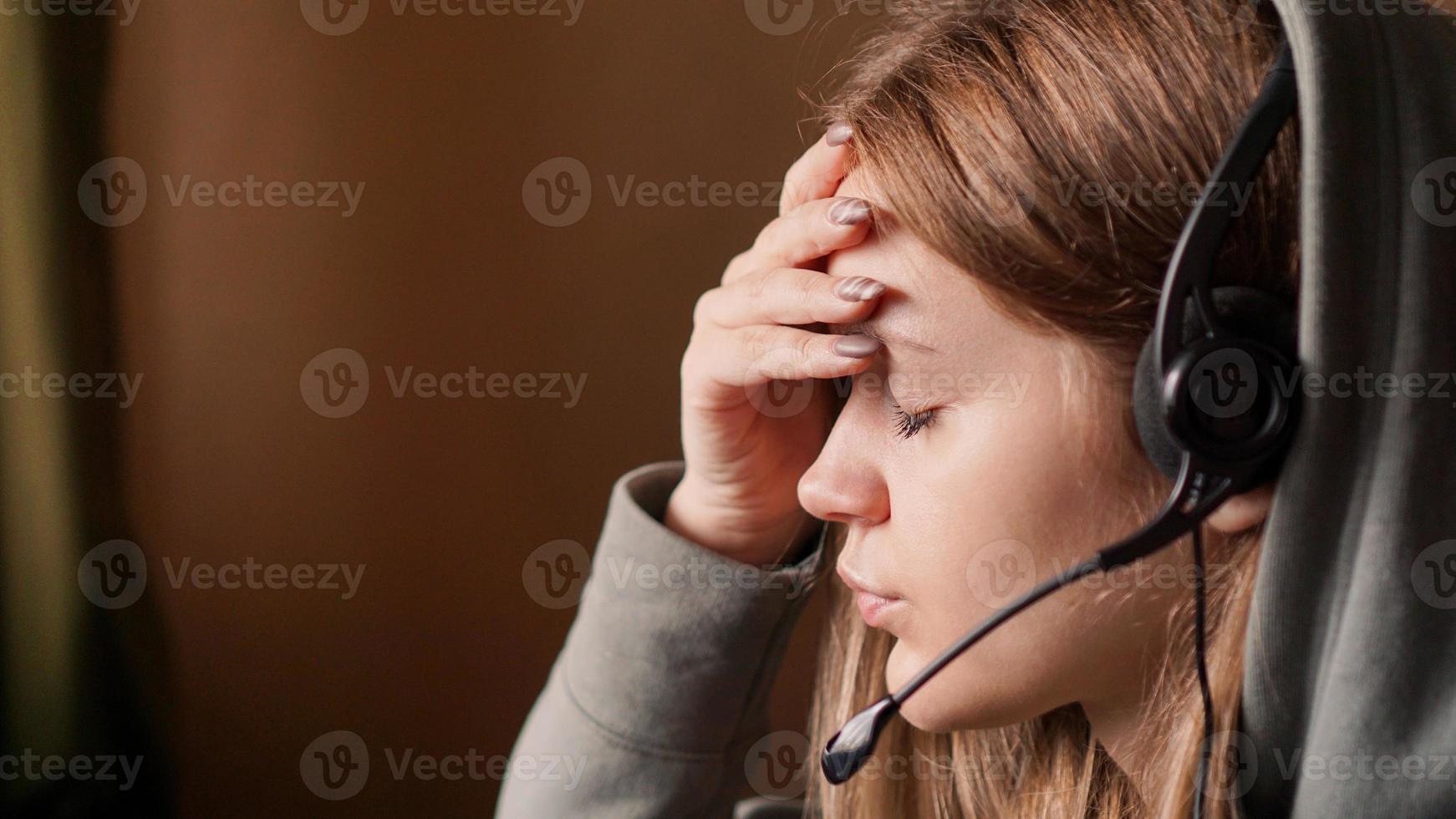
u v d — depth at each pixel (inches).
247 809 56.2
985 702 22.0
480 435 57.2
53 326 49.3
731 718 31.2
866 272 22.0
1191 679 21.3
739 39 55.4
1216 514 20.0
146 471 53.3
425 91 54.7
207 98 52.5
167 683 54.5
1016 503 20.6
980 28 22.2
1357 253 17.8
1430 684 18.2
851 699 30.3
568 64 55.5
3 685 48.6
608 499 58.1
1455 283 17.9
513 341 56.8
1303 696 19.8
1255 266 19.7
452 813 58.1
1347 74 18.0
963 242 20.1
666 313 57.3
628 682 31.3
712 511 31.3
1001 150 20.2
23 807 49.2
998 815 28.6
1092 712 23.3
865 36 49.0
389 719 57.5
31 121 47.9
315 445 55.7
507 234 56.2
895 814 30.5
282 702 56.3
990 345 20.5
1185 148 19.8
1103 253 19.7
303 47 53.3
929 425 21.5
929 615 22.0
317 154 54.1
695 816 31.3
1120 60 20.3
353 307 55.4
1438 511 18.0
